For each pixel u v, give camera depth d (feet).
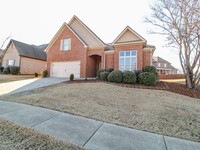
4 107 17.67
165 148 9.70
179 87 37.06
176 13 37.93
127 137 11.03
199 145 10.34
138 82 39.27
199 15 31.09
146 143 10.26
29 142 9.71
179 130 12.67
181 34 36.35
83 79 46.24
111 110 17.26
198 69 37.27
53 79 49.06
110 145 9.77
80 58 53.31
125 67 46.93
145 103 20.85
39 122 13.38
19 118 14.21
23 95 24.11
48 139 10.19
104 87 31.78
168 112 17.25
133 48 45.73
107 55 51.67
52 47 59.67
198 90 35.27
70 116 15.12
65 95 23.70
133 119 14.69
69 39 56.39
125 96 24.67
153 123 13.89
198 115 16.83
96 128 12.41
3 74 71.05
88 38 56.08
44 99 21.16
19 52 74.74
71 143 9.80
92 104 19.39
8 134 10.70
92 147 9.43
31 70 81.15
